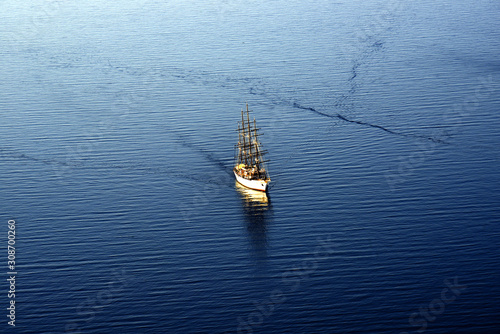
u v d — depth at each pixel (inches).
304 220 6304.1
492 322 4825.3
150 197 6830.7
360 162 7381.9
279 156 7598.4
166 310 5128.0
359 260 5639.8
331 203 6565.0
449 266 5492.1
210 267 5649.6
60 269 5674.2
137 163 7539.4
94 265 5713.6
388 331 4793.3
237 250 5880.9
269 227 6210.6
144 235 6156.5
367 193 6717.5
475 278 5319.9
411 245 5807.1
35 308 5187.0
